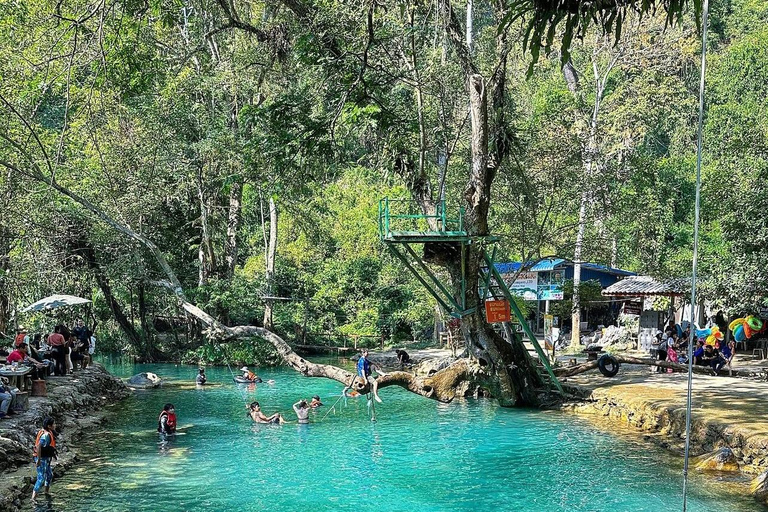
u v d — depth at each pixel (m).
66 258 37.50
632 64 41.28
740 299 25.92
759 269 25.08
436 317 47.66
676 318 39.66
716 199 27.33
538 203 30.41
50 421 14.81
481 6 36.38
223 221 47.00
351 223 50.56
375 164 30.02
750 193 25.28
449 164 32.12
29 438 17.17
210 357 40.97
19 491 14.38
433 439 20.22
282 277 49.03
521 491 14.93
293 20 25.69
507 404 25.58
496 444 19.45
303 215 45.97
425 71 27.62
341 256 50.66
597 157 31.62
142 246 39.31
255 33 26.36
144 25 23.83
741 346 35.22
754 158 27.64
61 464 16.66
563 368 27.20
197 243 47.25
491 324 26.30
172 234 45.59
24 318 34.81
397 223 44.69
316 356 44.53
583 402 24.69
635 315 38.78
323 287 47.91
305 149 24.98
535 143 29.91
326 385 32.56
